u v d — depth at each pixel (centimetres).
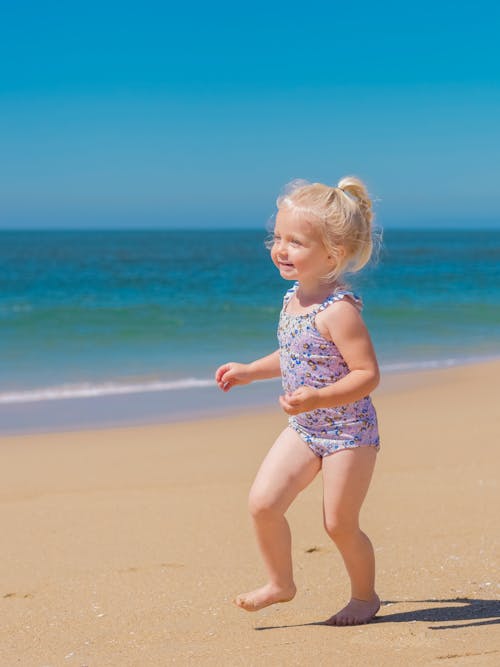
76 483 573
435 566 364
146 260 5962
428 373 1130
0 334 1625
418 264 5106
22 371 1180
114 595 351
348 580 356
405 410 835
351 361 288
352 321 287
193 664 264
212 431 771
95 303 2366
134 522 466
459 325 1767
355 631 288
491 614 298
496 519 438
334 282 299
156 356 1332
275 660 261
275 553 297
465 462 585
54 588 363
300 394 276
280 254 300
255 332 1653
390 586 342
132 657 277
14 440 736
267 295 2689
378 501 484
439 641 269
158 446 702
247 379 335
